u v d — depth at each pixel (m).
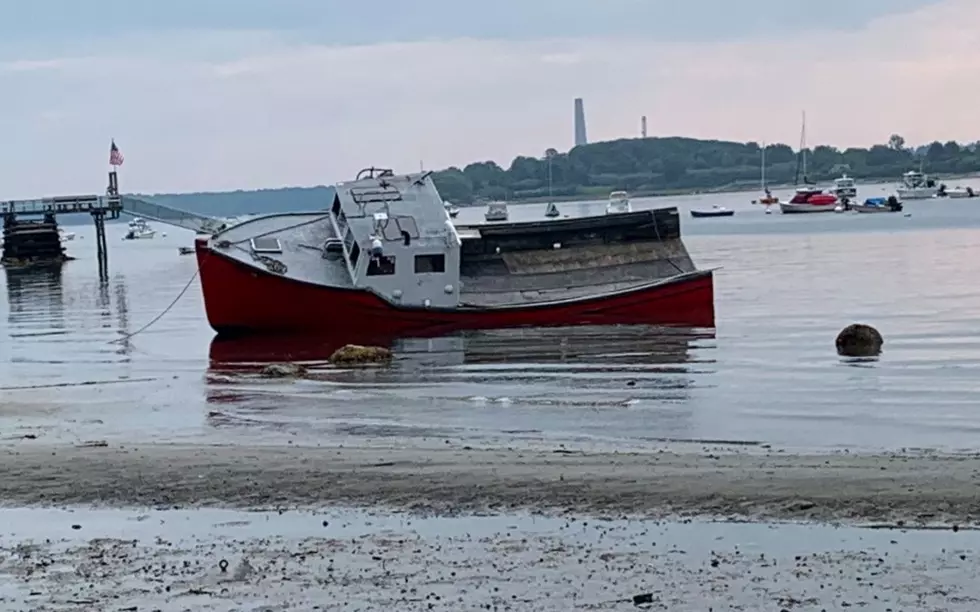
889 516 12.38
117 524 12.92
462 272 38.59
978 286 46.41
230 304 34.41
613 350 30.66
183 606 10.15
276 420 20.94
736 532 12.02
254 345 33.19
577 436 18.78
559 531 12.22
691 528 12.20
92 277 71.38
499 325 35.19
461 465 15.25
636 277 39.69
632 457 15.84
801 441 18.20
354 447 17.27
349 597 10.30
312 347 32.47
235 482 14.58
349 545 11.87
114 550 11.86
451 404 22.53
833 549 11.36
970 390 23.39
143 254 107.25
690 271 40.00
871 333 29.67
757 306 41.22
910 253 67.88
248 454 16.31
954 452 16.80
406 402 22.86
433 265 34.94
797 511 12.66
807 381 24.97
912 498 12.96
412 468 15.12
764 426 19.73
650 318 36.75
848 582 10.42
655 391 23.94
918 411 21.14
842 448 17.39
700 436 18.78
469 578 10.74
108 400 23.97
